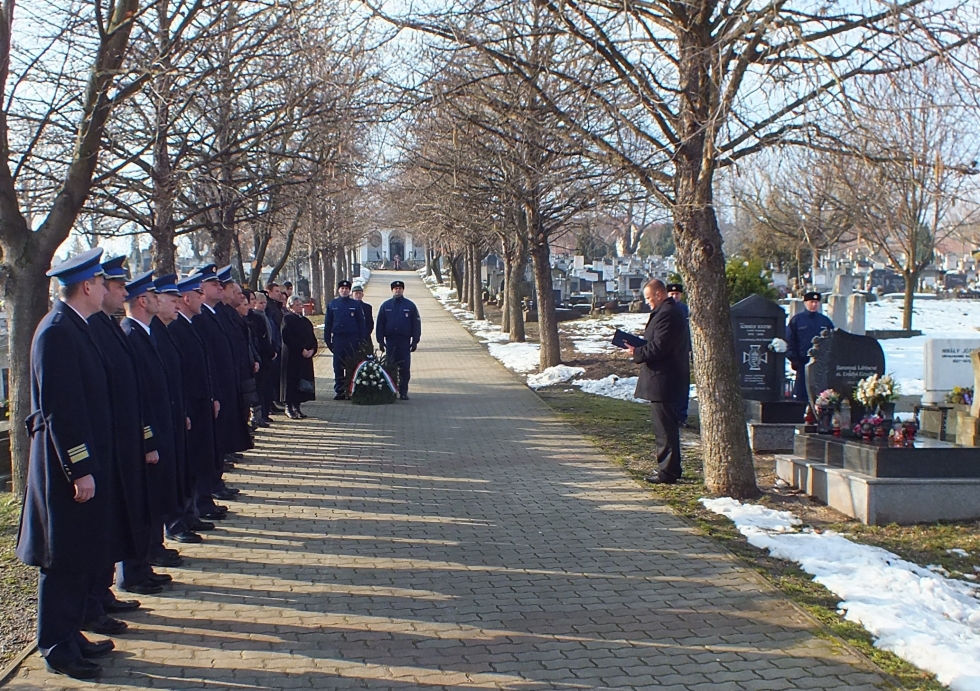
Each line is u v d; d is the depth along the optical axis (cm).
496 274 5269
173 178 1147
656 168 893
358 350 1628
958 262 7069
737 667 503
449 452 1136
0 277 814
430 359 2444
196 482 791
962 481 807
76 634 496
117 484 521
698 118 796
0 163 787
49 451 479
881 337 2833
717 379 893
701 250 875
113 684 471
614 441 1206
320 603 595
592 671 496
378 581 641
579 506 863
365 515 825
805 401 1192
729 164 845
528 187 1315
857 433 882
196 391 775
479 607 591
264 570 662
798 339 1298
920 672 500
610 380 1822
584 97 923
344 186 1612
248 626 552
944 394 1184
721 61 755
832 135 799
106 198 1219
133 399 552
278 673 486
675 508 853
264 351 1303
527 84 907
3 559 661
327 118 1170
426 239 4631
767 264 3975
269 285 1444
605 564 684
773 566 686
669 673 495
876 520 796
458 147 1223
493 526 791
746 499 887
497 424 1361
